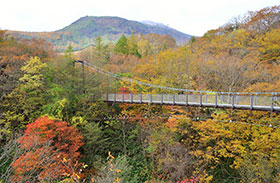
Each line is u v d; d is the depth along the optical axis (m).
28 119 15.99
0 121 13.30
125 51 37.75
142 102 18.14
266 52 23.31
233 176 14.95
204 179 13.20
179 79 23.23
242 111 15.27
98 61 29.11
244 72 20.50
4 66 19.03
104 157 15.98
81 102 17.66
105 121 18.50
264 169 12.08
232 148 14.44
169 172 14.05
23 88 16.09
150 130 16.77
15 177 8.52
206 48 29.38
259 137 13.77
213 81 22.23
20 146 10.44
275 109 11.85
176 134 16.86
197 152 15.09
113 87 22.86
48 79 18.67
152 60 27.84
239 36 26.72
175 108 19.42
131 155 16.58
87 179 12.43
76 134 13.93
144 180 13.86
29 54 23.16
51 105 15.79
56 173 9.77
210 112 17.91
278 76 18.62
